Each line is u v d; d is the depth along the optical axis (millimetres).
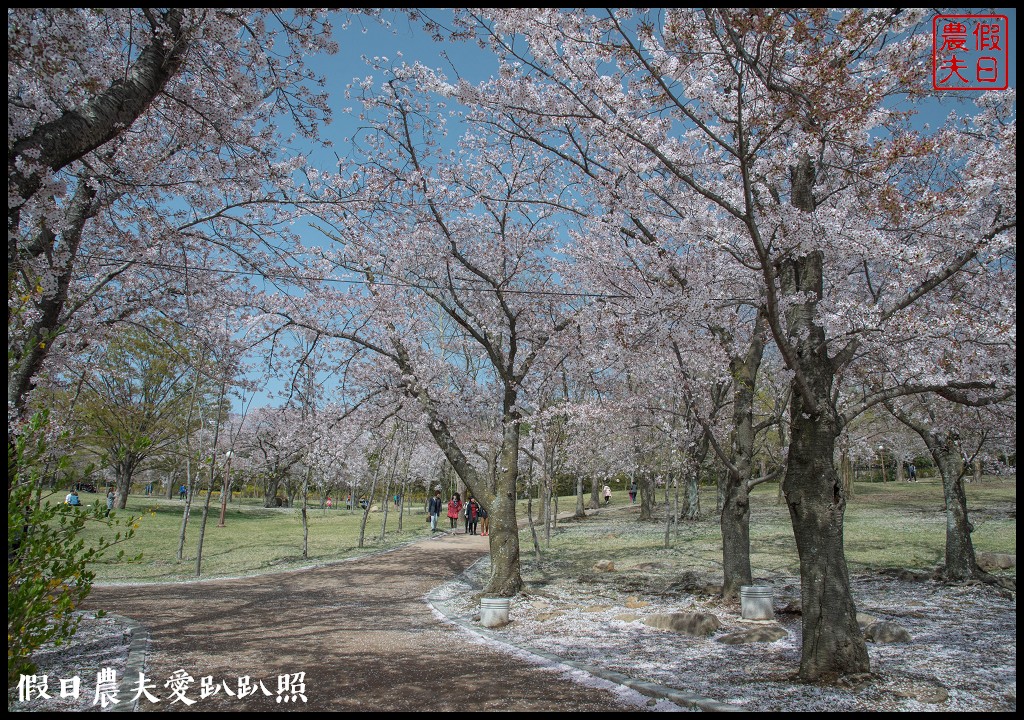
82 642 6785
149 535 19547
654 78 5430
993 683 5180
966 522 10414
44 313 6398
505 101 7523
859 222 6336
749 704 4789
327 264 9969
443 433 11391
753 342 9602
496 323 12211
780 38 4801
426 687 5414
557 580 11977
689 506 23750
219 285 9273
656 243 8242
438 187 9617
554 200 10453
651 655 6492
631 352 8648
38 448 4172
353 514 36531
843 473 25172
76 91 5434
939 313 7207
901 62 5516
